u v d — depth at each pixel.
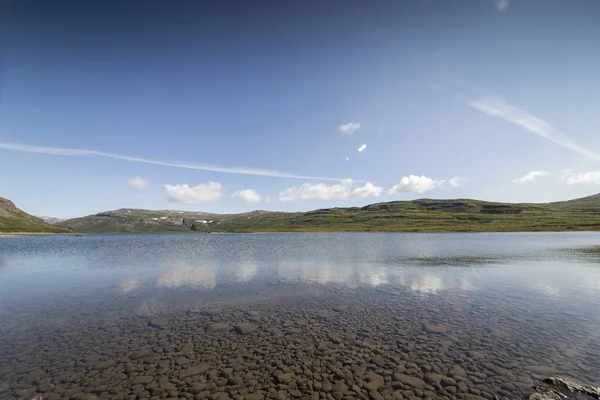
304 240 111.31
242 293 22.83
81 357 12.01
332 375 10.62
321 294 22.44
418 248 63.53
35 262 42.88
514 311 17.78
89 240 127.62
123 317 17.19
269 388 9.79
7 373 10.68
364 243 86.00
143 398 9.19
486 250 56.62
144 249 70.12
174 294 22.61
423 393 9.47
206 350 12.73
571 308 18.30
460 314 17.38
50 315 17.53
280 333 14.66
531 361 11.49
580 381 9.97
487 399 9.09
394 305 19.42
